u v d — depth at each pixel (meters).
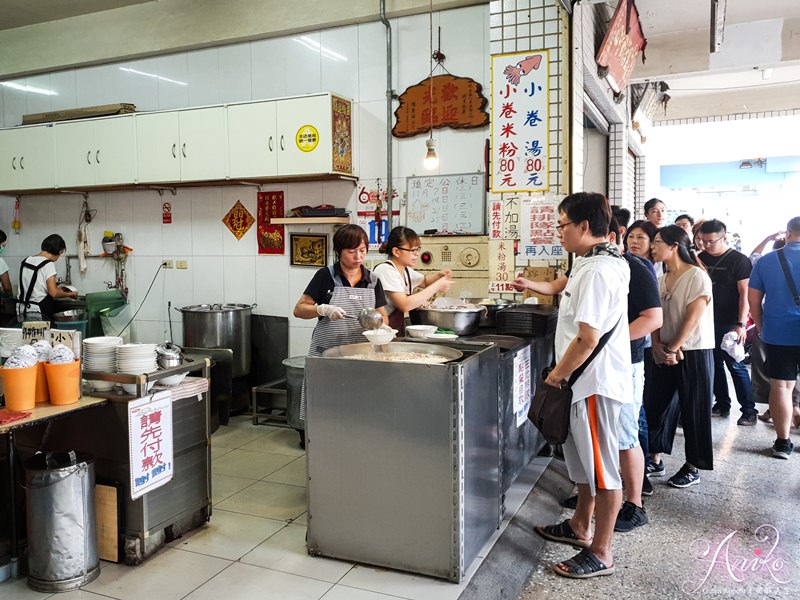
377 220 4.80
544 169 4.18
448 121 4.56
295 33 4.98
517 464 3.24
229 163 4.85
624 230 4.17
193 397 2.91
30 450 2.84
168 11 5.28
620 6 4.13
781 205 12.08
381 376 2.49
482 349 2.87
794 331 4.00
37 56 5.83
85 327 5.29
